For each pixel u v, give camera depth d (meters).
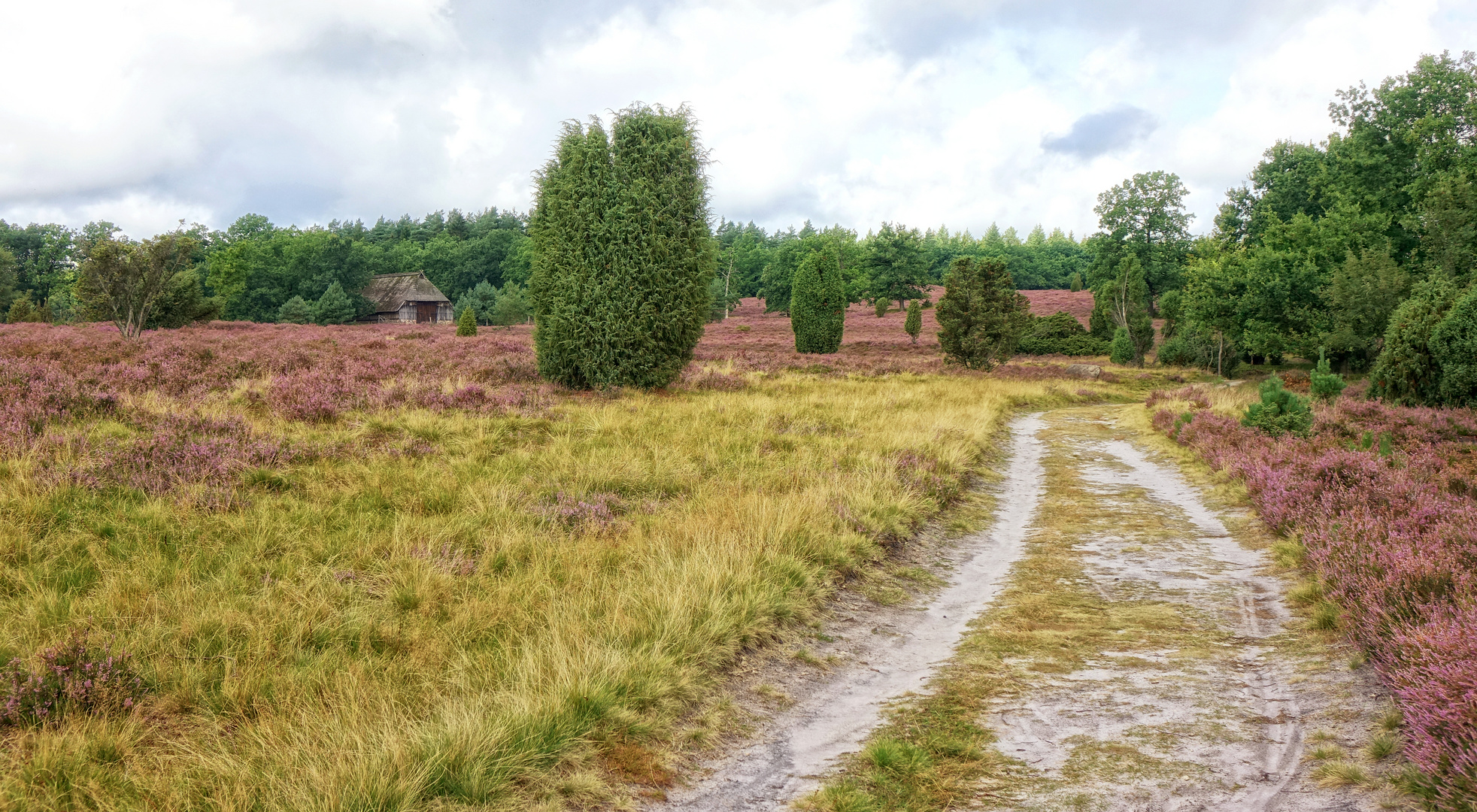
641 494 9.70
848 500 9.34
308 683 4.48
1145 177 71.56
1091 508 10.89
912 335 53.50
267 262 86.88
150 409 10.88
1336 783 3.56
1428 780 3.30
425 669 4.79
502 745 3.79
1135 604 6.89
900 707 4.80
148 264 23.19
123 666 4.45
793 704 4.88
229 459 8.53
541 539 7.52
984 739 4.31
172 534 6.68
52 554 6.02
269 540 6.82
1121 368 41.41
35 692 4.09
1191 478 12.77
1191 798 3.54
